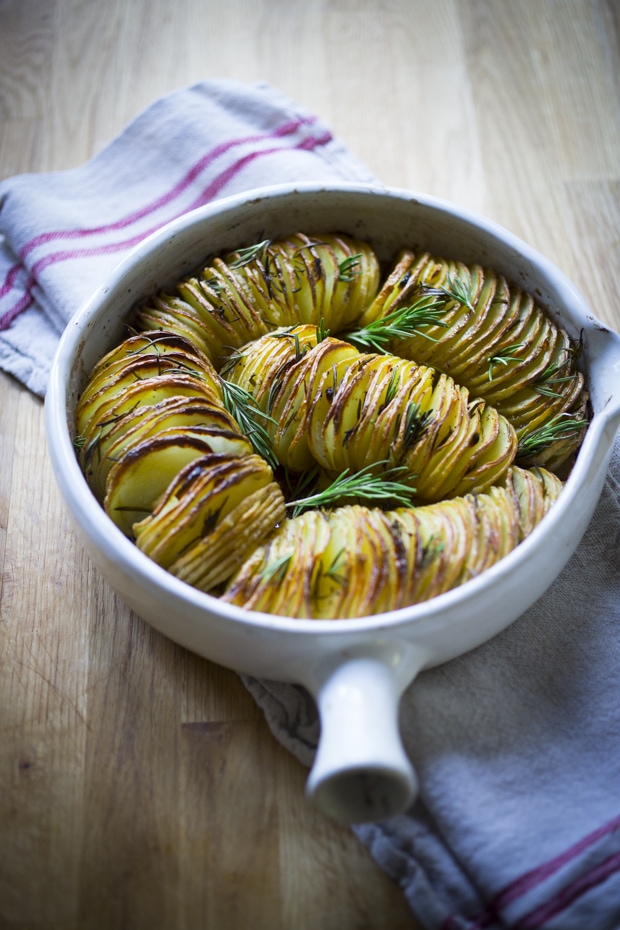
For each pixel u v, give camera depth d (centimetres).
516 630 63
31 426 71
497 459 60
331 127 83
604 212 80
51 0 88
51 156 81
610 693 61
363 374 60
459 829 57
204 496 56
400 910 58
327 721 53
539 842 57
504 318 65
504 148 82
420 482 60
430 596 56
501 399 63
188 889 58
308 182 66
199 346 64
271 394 61
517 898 56
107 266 73
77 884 58
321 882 58
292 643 54
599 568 65
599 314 76
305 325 64
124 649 64
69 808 60
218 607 54
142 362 61
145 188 77
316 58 86
